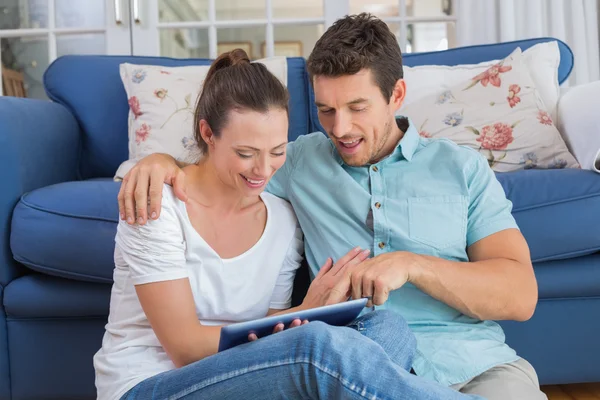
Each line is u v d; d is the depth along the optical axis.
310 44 3.31
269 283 1.33
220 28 3.22
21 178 1.78
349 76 1.28
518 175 1.77
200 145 1.29
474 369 1.23
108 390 1.17
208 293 1.26
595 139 1.87
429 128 2.09
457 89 2.18
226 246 1.29
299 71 2.44
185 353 1.15
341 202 1.39
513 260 1.31
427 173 1.39
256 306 1.31
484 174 1.38
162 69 2.33
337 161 1.43
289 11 3.26
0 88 3.35
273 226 1.35
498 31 3.02
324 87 1.30
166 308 1.16
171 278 1.17
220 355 1.05
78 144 2.40
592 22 3.02
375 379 0.95
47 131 2.06
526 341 1.74
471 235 1.37
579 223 1.68
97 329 1.74
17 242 1.68
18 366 1.75
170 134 2.18
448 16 3.13
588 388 1.93
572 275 1.71
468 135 2.04
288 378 1.00
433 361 1.24
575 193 1.70
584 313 1.74
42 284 1.72
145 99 2.24
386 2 3.30
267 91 1.18
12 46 3.35
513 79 2.13
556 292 1.72
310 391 1.00
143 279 1.16
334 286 1.21
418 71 2.33
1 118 1.76
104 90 2.43
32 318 1.74
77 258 1.67
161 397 1.07
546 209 1.69
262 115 1.17
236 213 1.31
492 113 2.08
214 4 3.15
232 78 1.19
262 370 1.01
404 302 1.33
